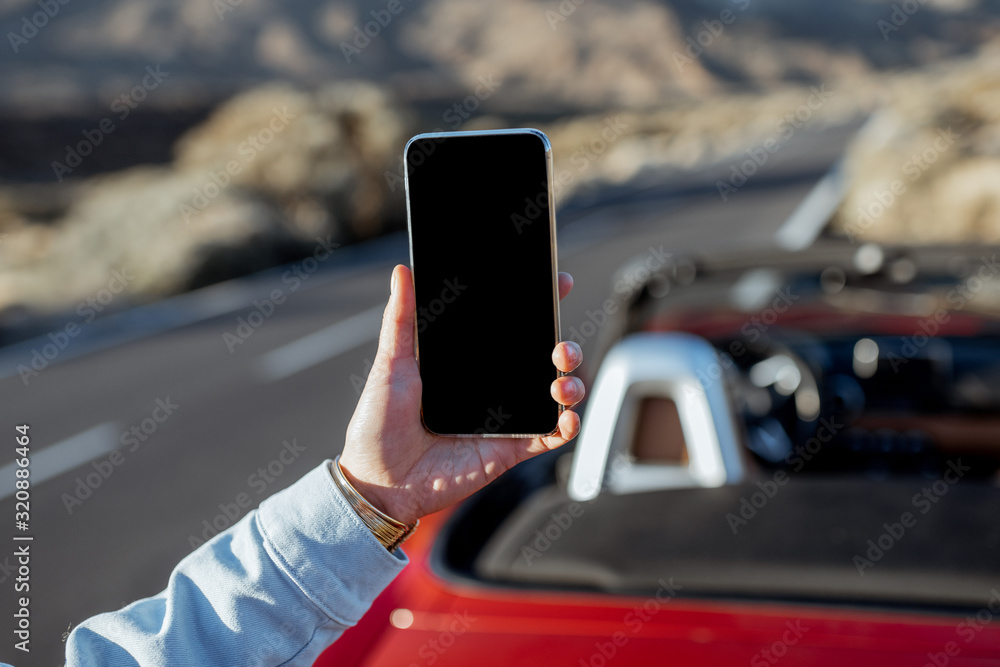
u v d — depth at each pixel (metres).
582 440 1.92
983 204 14.22
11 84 113.50
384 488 0.96
